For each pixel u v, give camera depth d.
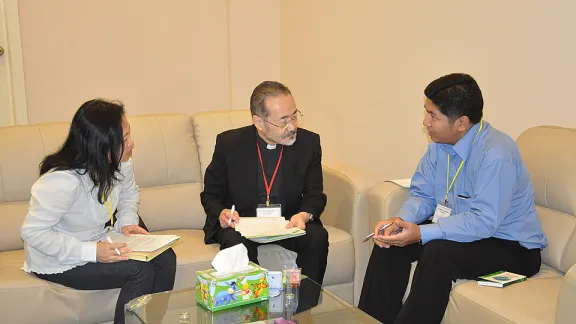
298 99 4.31
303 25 4.14
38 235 2.08
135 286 2.17
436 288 2.08
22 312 2.16
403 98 3.24
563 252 2.21
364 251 2.79
